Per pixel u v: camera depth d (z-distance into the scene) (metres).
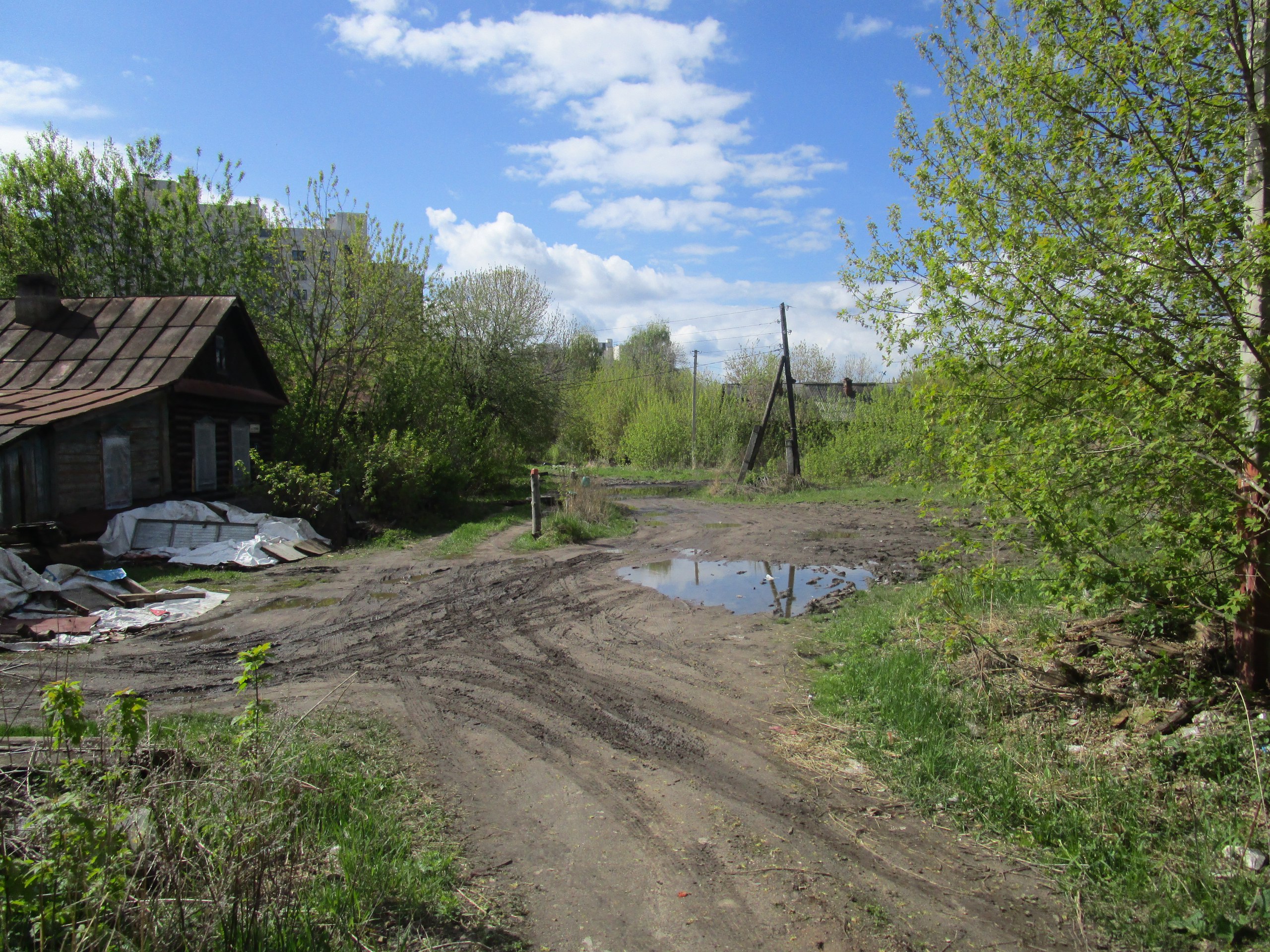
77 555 10.50
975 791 4.51
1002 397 5.05
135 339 15.15
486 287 30.48
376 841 3.82
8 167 18.56
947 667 6.22
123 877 2.67
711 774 4.93
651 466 40.16
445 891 3.57
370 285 20.06
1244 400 4.33
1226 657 5.18
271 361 19.78
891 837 4.17
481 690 6.53
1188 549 4.42
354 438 19.84
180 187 19.42
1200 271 4.21
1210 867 3.64
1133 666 5.12
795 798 4.61
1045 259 4.54
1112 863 3.81
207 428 15.89
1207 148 4.73
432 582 11.37
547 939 3.28
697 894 3.64
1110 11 4.64
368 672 7.05
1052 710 5.35
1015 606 7.43
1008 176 5.47
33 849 2.84
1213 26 4.52
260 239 20.30
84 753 3.48
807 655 7.50
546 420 31.72
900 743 5.22
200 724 5.40
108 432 13.24
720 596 10.38
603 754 5.23
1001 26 6.82
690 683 6.70
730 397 39.06
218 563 12.26
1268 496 4.20
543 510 20.17
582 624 8.80
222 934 2.78
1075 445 4.56
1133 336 4.43
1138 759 4.59
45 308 15.38
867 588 10.59
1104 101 4.88
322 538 14.62
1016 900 3.61
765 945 3.27
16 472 11.60
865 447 30.12
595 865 3.88
